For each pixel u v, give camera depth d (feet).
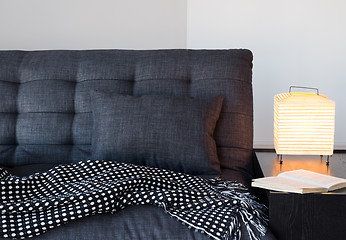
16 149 7.30
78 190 5.42
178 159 6.43
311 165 6.64
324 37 11.41
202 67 7.27
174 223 5.04
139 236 4.91
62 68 7.42
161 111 6.59
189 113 6.59
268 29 11.50
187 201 5.26
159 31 11.78
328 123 6.71
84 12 11.46
